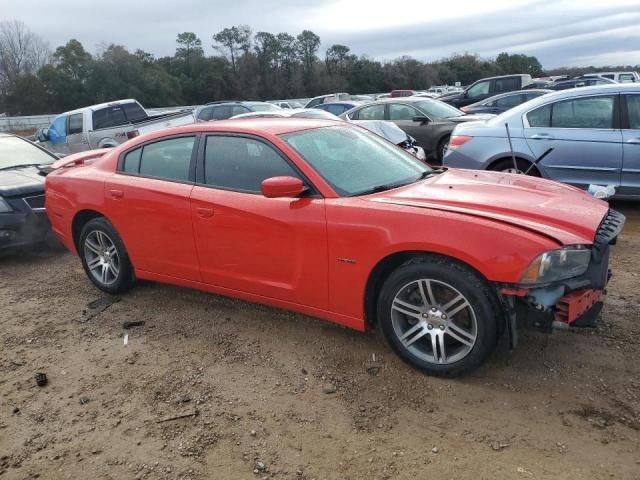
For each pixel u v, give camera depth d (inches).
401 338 136.2
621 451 105.5
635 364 134.4
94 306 192.9
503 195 142.9
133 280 197.9
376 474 103.8
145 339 164.9
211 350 155.3
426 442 111.9
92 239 201.2
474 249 120.7
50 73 2078.0
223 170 162.9
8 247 247.8
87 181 195.6
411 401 125.6
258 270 155.3
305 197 145.3
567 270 120.6
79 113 552.7
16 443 119.6
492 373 133.6
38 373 148.3
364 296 138.4
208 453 112.5
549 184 161.9
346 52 3129.9
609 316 160.4
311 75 2974.9
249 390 134.2
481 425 115.8
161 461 110.9
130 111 575.8
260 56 2854.3
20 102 2117.4
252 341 158.9
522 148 275.6
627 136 253.8
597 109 263.0
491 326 123.1
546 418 116.4
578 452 106.0
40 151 318.0
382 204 135.6
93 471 109.3
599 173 261.1
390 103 498.3
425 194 142.6
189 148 171.8
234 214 155.3
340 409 124.6
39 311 192.4
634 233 245.1
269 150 154.9
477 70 3489.2
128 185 182.5
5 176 269.9
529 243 118.1
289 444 113.8
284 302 153.6
